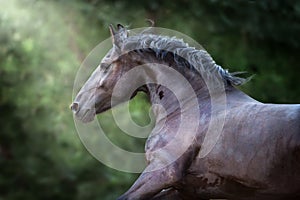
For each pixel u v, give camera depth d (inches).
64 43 574.9
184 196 251.4
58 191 552.1
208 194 242.8
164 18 582.9
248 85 557.0
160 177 239.5
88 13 573.6
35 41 573.0
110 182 544.4
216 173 236.4
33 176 554.9
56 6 572.7
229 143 232.4
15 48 570.9
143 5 580.1
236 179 232.4
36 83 571.2
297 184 223.6
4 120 567.8
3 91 569.9
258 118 229.5
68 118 564.7
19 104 569.6
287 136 221.5
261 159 225.5
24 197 551.2
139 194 239.6
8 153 564.7
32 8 571.8
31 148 562.9
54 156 558.3
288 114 224.4
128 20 573.9
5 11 569.0
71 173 553.0
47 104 569.0
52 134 564.7
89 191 544.1
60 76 571.8
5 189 553.9
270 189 227.3
